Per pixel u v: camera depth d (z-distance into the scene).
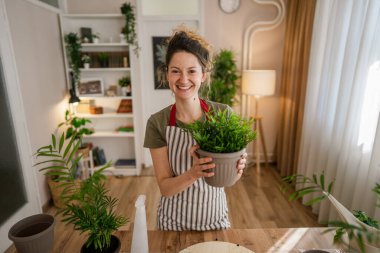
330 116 2.20
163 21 3.33
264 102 3.65
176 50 0.86
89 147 3.33
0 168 2.01
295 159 2.88
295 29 2.94
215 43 3.44
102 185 0.81
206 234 0.99
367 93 1.74
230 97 3.21
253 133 0.73
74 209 0.77
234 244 0.87
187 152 1.02
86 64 3.14
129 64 3.22
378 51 1.67
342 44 2.08
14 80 2.18
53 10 2.85
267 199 2.77
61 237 0.97
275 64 3.49
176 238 0.97
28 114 2.41
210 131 0.74
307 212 2.53
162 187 0.98
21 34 2.33
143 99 3.46
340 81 2.01
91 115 3.28
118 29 3.25
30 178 2.37
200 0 3.25
